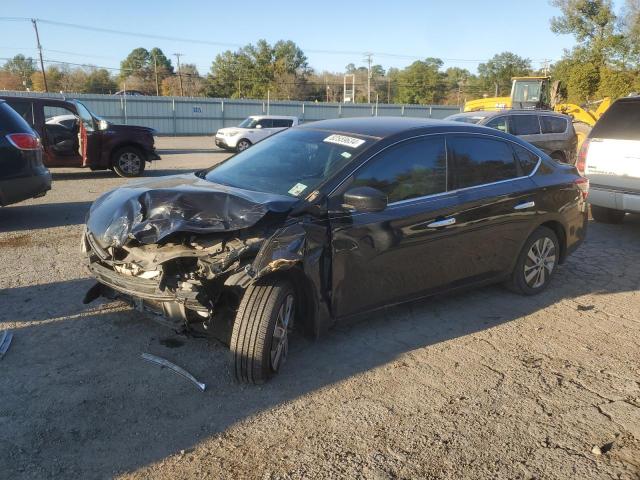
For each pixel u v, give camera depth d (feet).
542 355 13.97
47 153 40.86
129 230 11.74
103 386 11.80
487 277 16.65
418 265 14.46
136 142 44.09
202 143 100.07
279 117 79.87
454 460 9.81
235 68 285.23
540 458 9.95
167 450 9.87
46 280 18.06
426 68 297.12
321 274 12.45
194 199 11.82
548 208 17.58
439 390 12.12
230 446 10.02
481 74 291.58
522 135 43.45
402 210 13.94
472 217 15.42
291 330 12.83
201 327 12.37
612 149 25.45
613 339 15.07
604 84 138.31
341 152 13.92
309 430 10.54
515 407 11.56
